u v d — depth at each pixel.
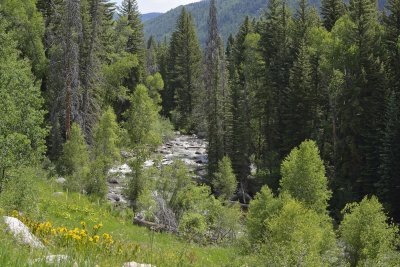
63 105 35.44
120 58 52.72
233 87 53.47
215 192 48.09
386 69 48.34
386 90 44.78
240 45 79.12
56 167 32.31
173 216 27.22
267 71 57.62
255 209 24.61
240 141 51.16
